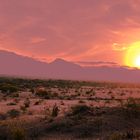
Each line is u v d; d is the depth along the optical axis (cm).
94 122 3083
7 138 2589
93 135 2814
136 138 2516
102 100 6488
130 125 3145
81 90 10294
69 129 2948
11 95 7006
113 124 3088
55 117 3522
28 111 4328
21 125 3108
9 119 3584
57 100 6144
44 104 5297
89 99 6744
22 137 2520
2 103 5428
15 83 12006
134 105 3656
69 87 12456
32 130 2912
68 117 3375
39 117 3619
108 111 3522
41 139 2670
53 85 13250
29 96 6975
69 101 5981
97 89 12206
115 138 2502
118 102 5866
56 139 2659
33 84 12525
